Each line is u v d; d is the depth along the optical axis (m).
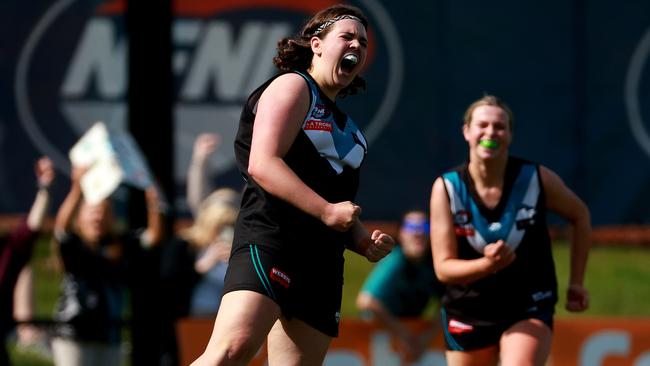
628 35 39.41
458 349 21.61
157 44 24.42
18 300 32.31
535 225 21.19
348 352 27.50
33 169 36.88
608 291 38.69
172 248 27.20
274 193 14.70
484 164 21.03
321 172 15.50
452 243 21.23
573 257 22.06
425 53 38.81
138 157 24.84
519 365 20.31
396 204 38.62
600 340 27.73
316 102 15.45
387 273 27.56
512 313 21.03
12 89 36.91
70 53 37.34
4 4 36.94
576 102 39.34
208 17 38.06
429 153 38.78
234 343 14.70
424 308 27.94
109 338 26.45
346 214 14.43
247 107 15.76
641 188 39.53
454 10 38.91
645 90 39.50
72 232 26.22
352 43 15.59
